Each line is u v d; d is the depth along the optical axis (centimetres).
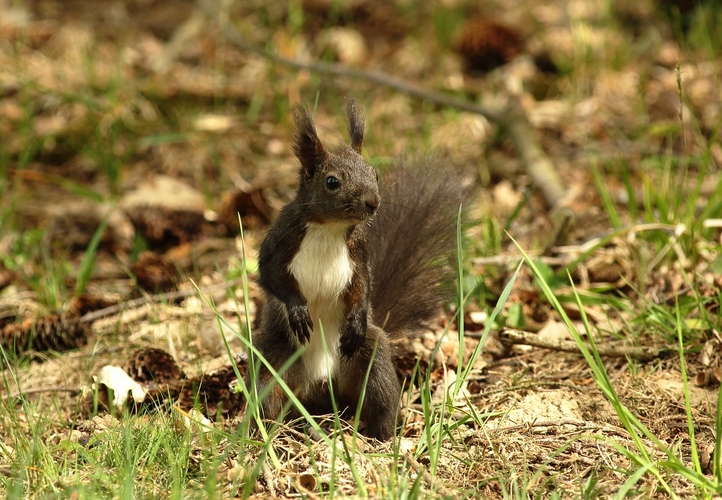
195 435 773
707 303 1021
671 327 972
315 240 819
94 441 776
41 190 1548
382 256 939
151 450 726
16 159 1608
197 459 735
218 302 1145
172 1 2064
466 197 984
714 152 1421
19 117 1677
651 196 1301
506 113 1511
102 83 1748
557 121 1598
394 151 1373
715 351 918
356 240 831
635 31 1888
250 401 714
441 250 951
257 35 1914
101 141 1574
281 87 1723
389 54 1852
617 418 825
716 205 1185
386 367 828
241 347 1014
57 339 1070
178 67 1836
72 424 832
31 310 1159
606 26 1834
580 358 955
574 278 1129
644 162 1404
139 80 1762
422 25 1950
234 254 1294
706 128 1485
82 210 1399
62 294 1185
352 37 1875
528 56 1816
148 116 1672
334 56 1852
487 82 1764
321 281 823
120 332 1082
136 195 1440
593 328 1020
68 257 1348
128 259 1341
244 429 697
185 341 1033
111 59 1844
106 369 904
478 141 1560
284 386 680
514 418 812
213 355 1013
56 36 1914
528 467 721
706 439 784
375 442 803
